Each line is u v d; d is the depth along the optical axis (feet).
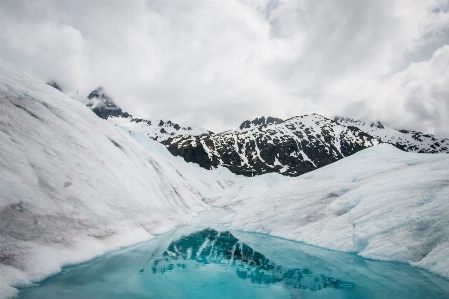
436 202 49.88
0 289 25.66
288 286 37.83
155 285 35.88
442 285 34.94
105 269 39.65
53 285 30.50
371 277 39.83
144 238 56.03
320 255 52.90
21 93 54.85
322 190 84.43
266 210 87.56
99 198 50.60
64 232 38.60
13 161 37.70
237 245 62.69
